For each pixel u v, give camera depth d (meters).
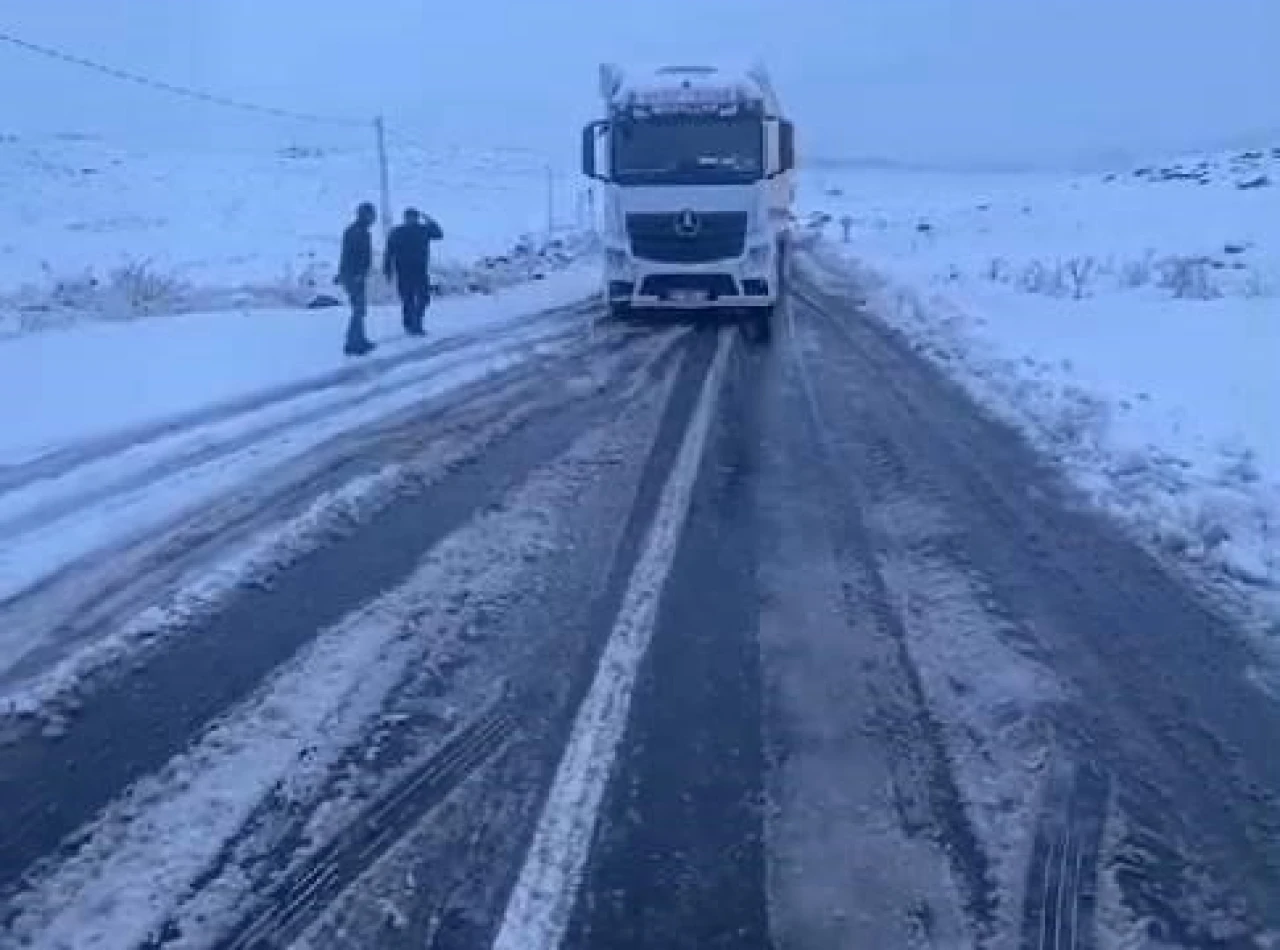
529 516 8.34
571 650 6.03
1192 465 9.75
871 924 3.86
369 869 4.12
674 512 8.45
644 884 4.05
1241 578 7.30
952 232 50.22
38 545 7.67
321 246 42.72
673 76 19.44
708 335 18.42
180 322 18.38
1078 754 5.04
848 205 86.50
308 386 13.47
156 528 8.04
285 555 7.48
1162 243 36.66
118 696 5.48
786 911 3.91
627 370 14.81
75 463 9.78
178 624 6.34
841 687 5.64
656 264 19.34
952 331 18.44
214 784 4.69
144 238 43.81
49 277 27.02
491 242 46.47
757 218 19.30
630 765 4.86
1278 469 9.63
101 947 3.70
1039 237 43.25
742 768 4.85
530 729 5.17
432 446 10.49
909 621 6.48
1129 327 17.72
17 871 4.11
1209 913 3.97
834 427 11.42
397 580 7.04
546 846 4.27
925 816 4.52
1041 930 3.84
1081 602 6.84
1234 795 4.74
